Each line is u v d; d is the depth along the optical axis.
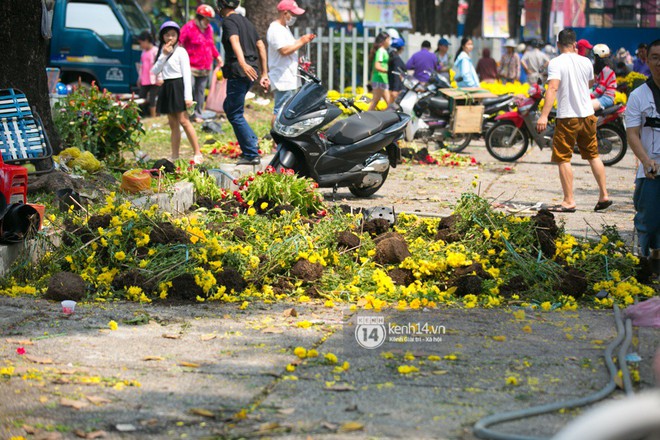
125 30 34.22
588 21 51.25
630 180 22.11
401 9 39.88
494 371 8.11
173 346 8.86
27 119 14.43
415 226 13.80
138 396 7.48
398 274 11.62
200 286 10.76
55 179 14.48
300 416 7.04
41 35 16.55
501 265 11.98
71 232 11.84
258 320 9.86
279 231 12.84
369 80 38.16
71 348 8.75
